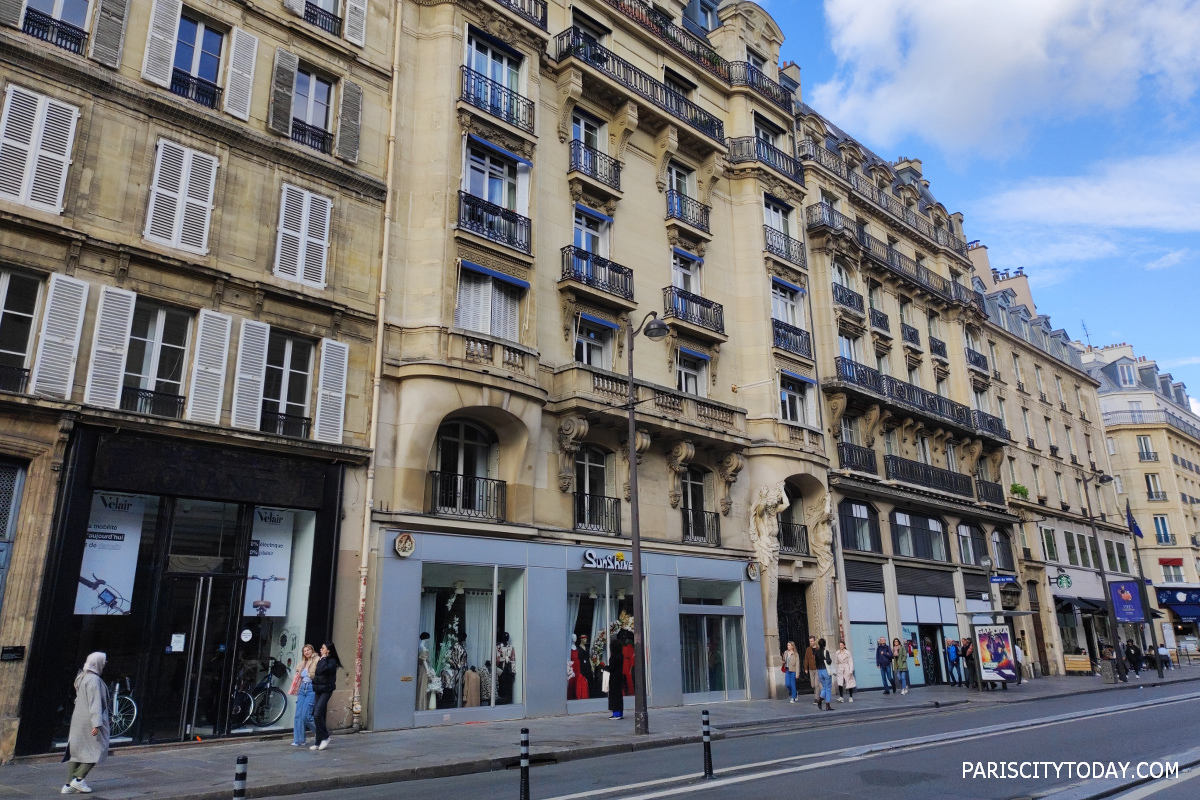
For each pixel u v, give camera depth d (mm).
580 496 20094
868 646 26969
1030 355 44375
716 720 16766
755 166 27391
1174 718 15898
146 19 15008
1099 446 49000
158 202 14445
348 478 15938
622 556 20172
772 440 24781
